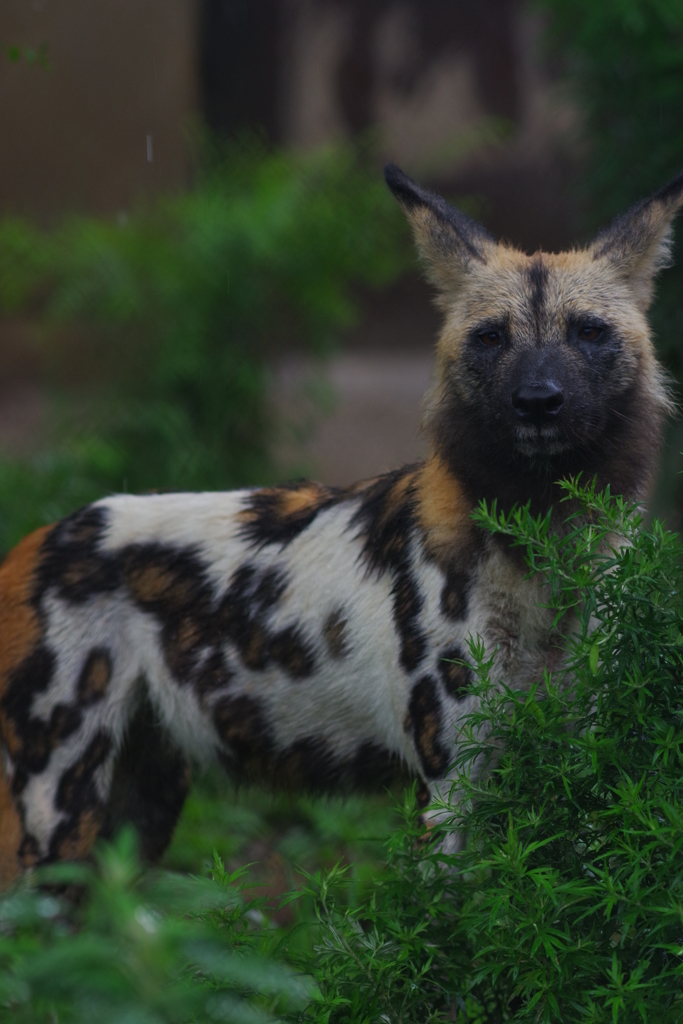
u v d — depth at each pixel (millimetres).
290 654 6914
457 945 4824
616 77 10859
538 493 6309
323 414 17172
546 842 4395
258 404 15797
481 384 6391
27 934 6066
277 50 30375
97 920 3418
